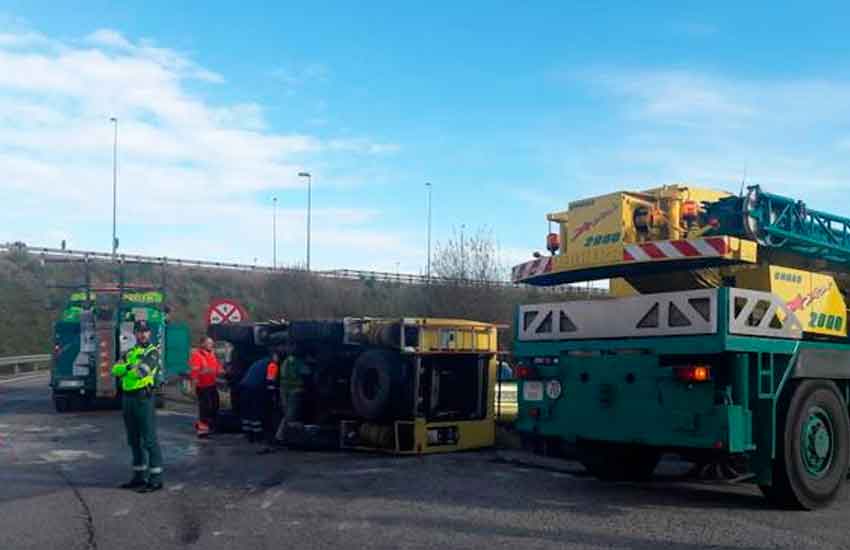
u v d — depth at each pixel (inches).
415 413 518.6
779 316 351.9
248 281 2121.1
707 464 421.4
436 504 357.4
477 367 551.5
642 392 358.0
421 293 1272.1
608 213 395.5
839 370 371.9
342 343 551.5
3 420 753.0
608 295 441.4
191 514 341.7
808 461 351.3
